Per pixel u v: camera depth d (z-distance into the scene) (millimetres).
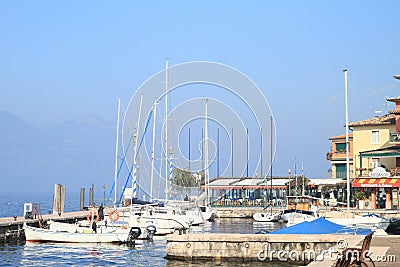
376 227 34219
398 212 59875
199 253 32062
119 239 44250
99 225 46531
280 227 60938
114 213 51469
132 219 51219
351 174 83062
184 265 31109
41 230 44562
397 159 71500
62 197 63875
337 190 78938
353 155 79938
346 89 61656
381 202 68688
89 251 40344
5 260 36250
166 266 31172
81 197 76875
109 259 36531
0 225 45281
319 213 54969
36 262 35594
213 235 32250
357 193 70250
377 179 66062
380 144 77688
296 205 73000
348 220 48344
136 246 43375
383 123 77500
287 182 83812
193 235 32469
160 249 41594
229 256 31766
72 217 57312
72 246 42906
